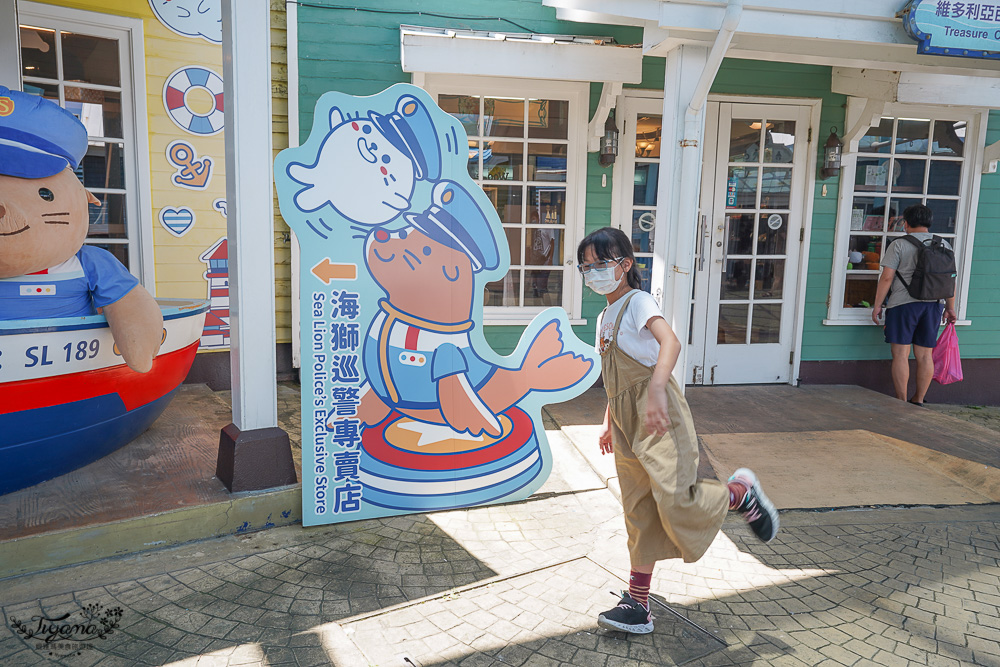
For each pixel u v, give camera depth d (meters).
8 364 3.01
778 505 3.80
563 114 5.82
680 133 3.90
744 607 2.80
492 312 5.91
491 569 3.07
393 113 3.39
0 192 3.03
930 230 6.61
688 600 2.85
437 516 3.62
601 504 3.82
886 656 2.48
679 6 3.66
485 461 3.73
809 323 6.48
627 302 2.51
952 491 4.07
